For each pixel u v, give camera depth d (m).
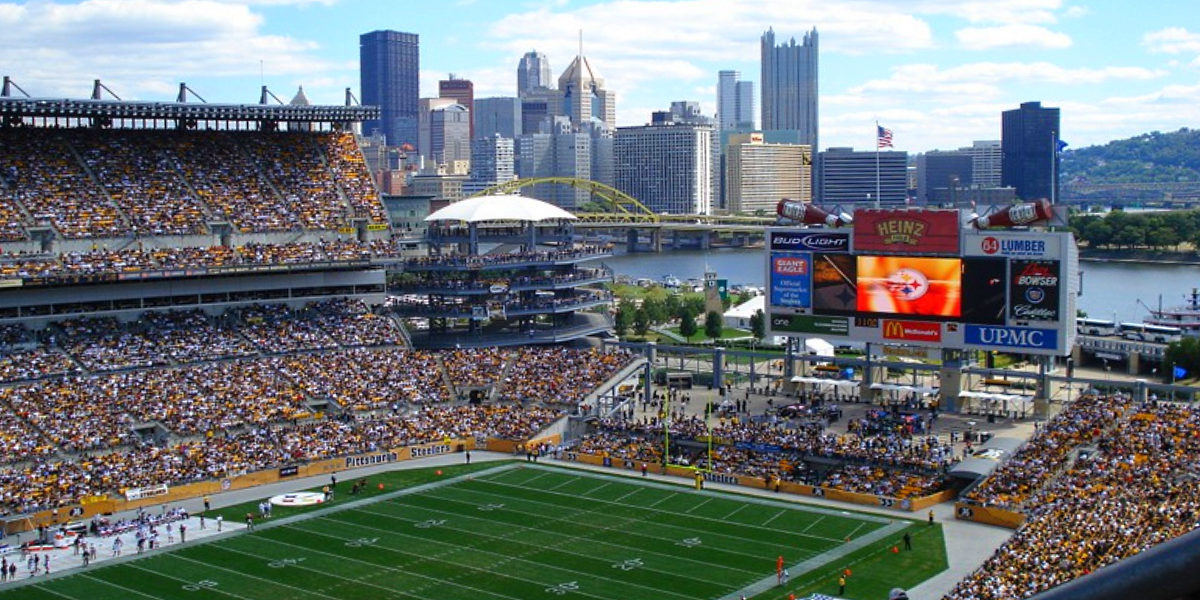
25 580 112.38
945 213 153.25
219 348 177.25
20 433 148.12
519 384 180.88
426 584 109.69
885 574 109.12
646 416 172.62
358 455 155.88
